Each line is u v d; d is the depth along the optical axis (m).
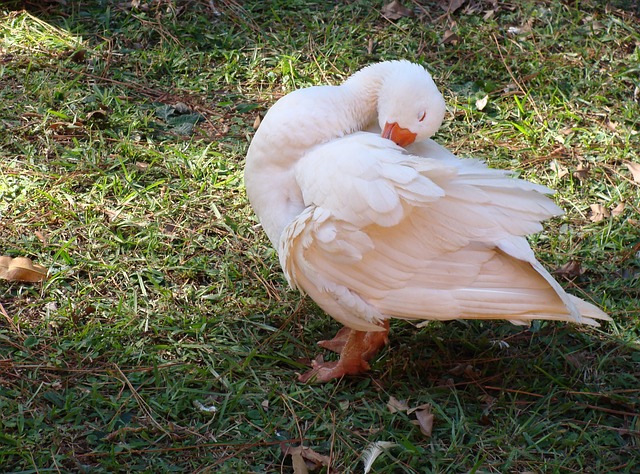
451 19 4.55
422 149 3.54
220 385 3.49
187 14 4.46
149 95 4.20
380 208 3.31
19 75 4.18
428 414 3.43
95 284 3.66
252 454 3.36
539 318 3.36
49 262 3.69
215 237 3.81
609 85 4.35
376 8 4.59
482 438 3.41
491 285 3.36
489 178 3.38
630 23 4.59
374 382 3.52
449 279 3.37
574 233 3.89
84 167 3.93
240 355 3.55
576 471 3.37
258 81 4.29
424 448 3.40
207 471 3.32
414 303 3.38
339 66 4.36
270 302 3.67
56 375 3.47
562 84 4.36
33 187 3.85
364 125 3.57
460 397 3.50
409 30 4.51
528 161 4.07
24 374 3.46
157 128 4.09
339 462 3.36
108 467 3.32
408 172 3.33
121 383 3.46
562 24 4.57
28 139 3.99
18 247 3.72
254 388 3.48
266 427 3.41
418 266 3.37
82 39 4.34
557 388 3.52
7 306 3.60
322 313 3.66
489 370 3.57
